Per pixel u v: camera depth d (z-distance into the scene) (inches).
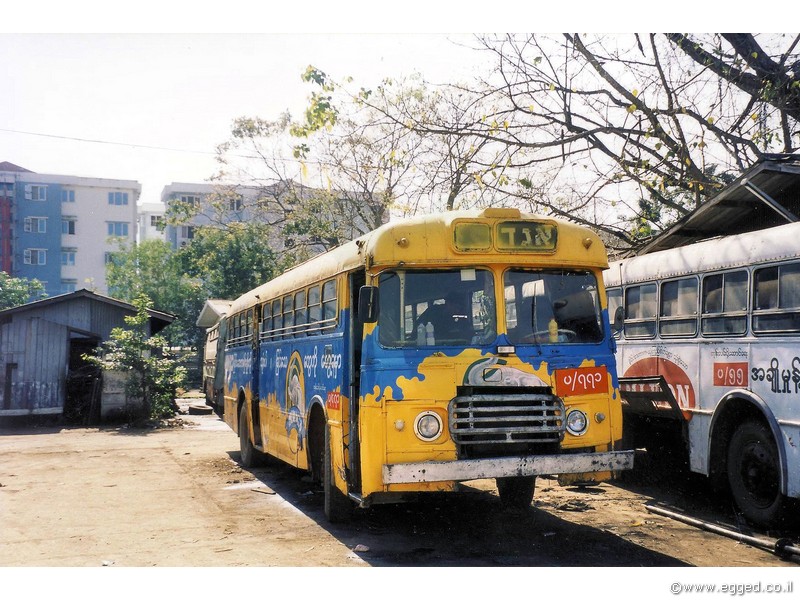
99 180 2513.5
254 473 498.3
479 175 573.3
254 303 523.2
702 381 351.9
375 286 275.6
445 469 256.2
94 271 2496.3
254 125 1321.4
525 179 568.1
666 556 263.3
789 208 415.2
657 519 330.6
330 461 329.1
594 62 577.9
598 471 270.1
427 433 266.7
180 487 441.4
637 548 275.4
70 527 328.8
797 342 290.7
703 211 433.1
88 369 952.9
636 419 430.0
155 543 295.4
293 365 407.5
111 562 263.9
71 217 2482.8
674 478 427.5
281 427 431.8
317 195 1190.9
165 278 1865.2
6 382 905.5
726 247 339.6
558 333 287.4
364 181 1018.1
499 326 281.1
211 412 1071.0
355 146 914.7
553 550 272.7
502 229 287.6
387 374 269.4
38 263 2438.5
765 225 434.3
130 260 1910.7
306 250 1341.0
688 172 564.1
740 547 277.9
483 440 267.7
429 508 359.3
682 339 369.4
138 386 895.7
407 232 282.0
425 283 282.0
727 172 594.2
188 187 2549.2
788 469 288.8
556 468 264.2
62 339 935.0
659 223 616.7
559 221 295.9
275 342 459.2
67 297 936.3
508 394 273.9
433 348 275.6
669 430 423.5
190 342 1825.8
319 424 366.3
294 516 349.7
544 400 274.8
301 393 386.6
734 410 332.2
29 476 490.6
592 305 296.2
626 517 334.6
